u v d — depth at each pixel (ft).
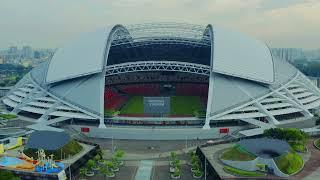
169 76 517.96
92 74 396.37
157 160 302.04
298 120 393.29
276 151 247.29
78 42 463.01
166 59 497.05
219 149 293.43
